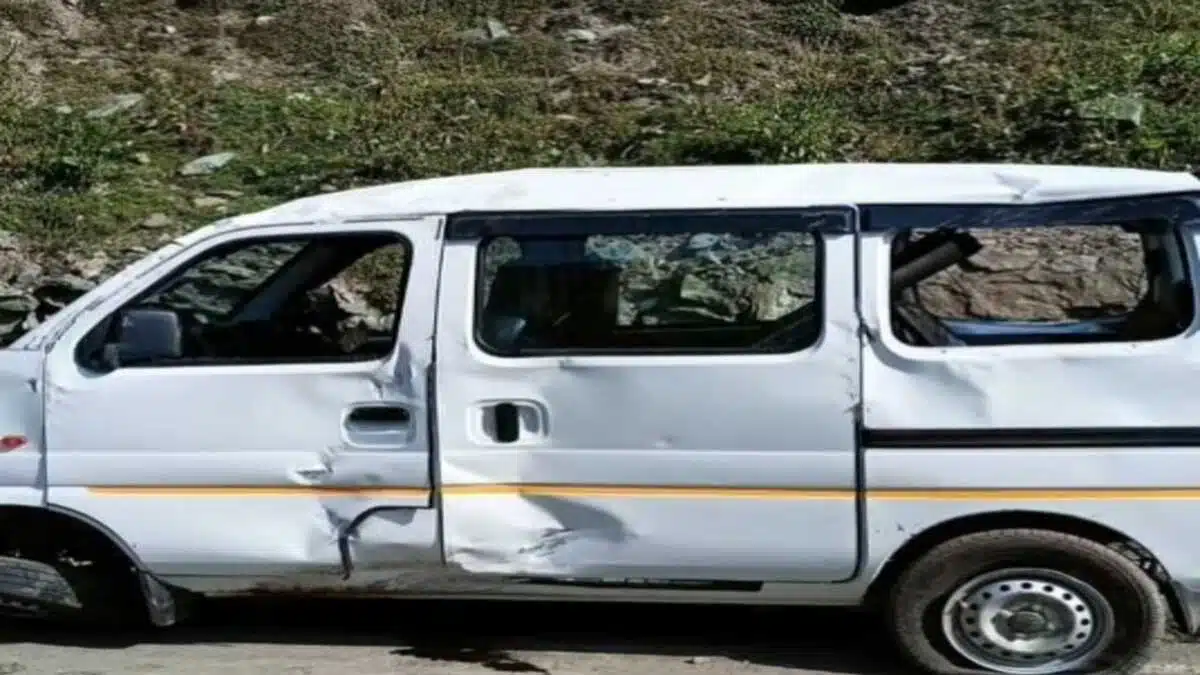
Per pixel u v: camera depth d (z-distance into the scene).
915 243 5.25
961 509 4.90
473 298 5.15
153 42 13.94
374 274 8.36
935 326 5.23
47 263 9.87
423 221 5.24
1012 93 11.59
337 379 5.19
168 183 11.06
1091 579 4.94
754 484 4.98
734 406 4.97
